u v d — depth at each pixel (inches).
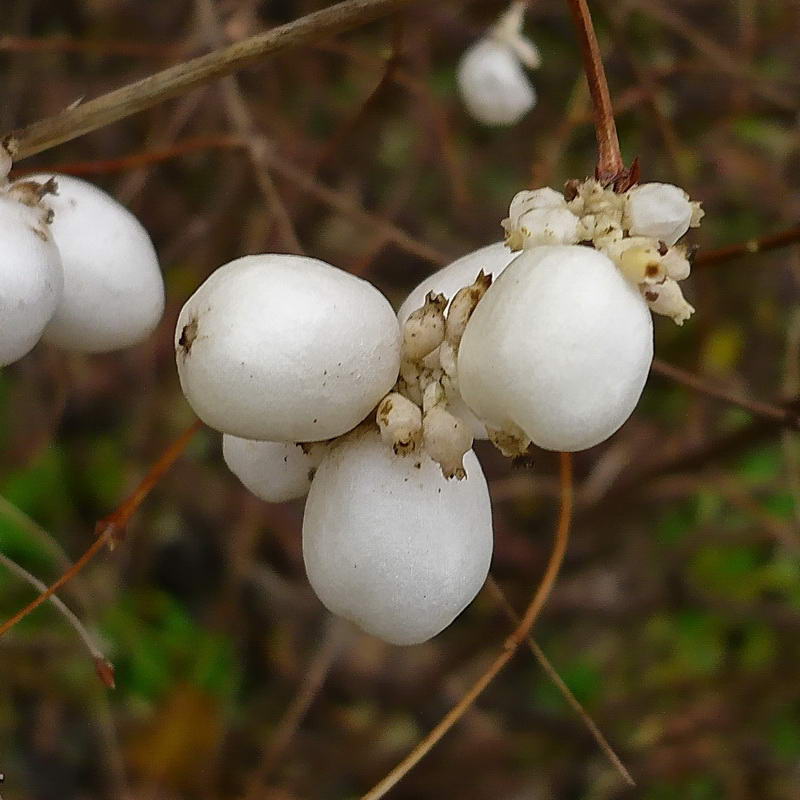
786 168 14.4
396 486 6.2
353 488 6.2
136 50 10.6
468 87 10.5
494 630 13.0
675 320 5.9
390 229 9.8
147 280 6.9
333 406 6.0
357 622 6.3
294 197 12.4
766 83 13.2
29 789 12.3
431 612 6.3
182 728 12.7
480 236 14.3
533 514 14.0
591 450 14.1
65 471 13.1
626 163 14.0
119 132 13.3
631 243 5.9
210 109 12.9
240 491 13.3
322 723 13.5
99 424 13.5
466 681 14.1
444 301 6.1
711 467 12.2
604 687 13.9
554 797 13.5
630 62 11.8
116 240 6.8
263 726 13.3
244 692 13.5
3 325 6.3
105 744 12.6
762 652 13.8
